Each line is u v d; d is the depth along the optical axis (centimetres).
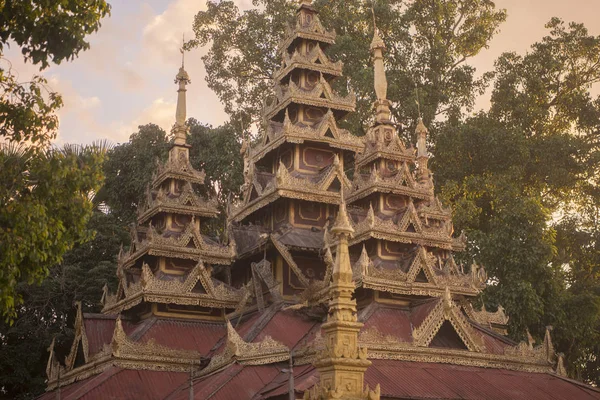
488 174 5375
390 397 2488
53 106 2322
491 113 5881
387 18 5659
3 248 2045
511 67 5997
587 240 5734
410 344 2858
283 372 2839
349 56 5481
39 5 2238
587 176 5778
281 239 3581
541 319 4806
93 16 2302
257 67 5950
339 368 1580
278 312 3325
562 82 6141
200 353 3416
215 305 3641
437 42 5866
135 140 5847
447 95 5803
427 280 3253
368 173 3712
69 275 4759
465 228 5238
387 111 3666
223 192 5603
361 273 3078
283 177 3691
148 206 3994
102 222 5294
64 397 3234
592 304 4925
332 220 3797
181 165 3994
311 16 4328
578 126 6178
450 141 5384
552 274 4756
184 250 3719
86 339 3541
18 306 4622
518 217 4844
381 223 3256
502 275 4831
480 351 3006
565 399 2862
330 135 3991
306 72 4203
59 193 2245
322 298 3166
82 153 2342
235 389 2783
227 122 5766
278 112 4156
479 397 2659
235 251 3859
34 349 4397
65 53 2320
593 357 5778
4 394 4394
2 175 2161
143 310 3700
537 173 5684
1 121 2277
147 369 3225
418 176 4297
